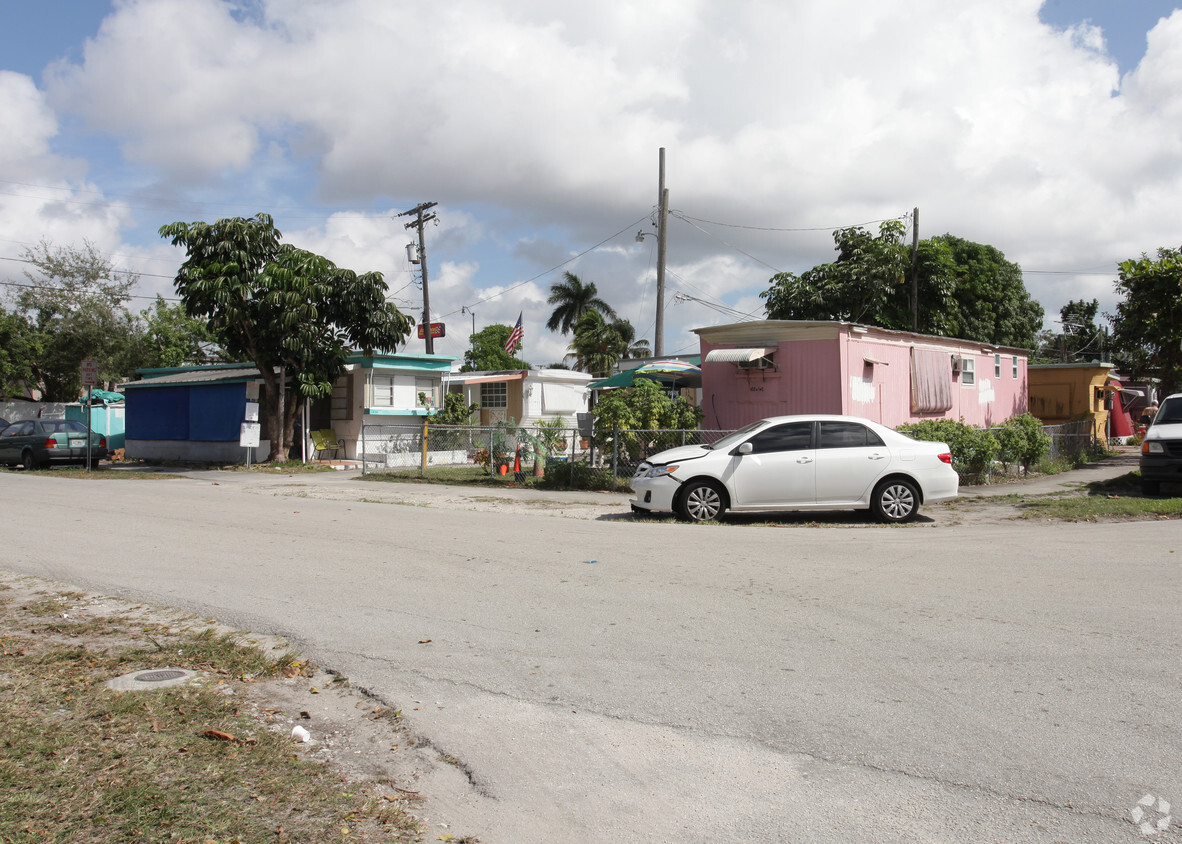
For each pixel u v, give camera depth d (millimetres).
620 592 7020
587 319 51844
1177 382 21781
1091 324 60500
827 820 3348
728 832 3287
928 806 3426
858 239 26656
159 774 3660
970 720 4246
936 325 27312
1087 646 5312
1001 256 34719
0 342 32469
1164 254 19844
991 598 6586
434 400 25656
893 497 11172
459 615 6383
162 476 20062
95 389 32938
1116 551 8508
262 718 4465
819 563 8148
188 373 29234
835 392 16188
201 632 6047
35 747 3889
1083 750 3869
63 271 35312
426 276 33375
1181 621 5824
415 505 13797
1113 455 24906
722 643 5590
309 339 21016
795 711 4438
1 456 24000
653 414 16125
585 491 15875
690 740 4133
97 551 9125
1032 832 3197
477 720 4441
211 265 20688
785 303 27047
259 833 3199
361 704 4707
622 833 3309
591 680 4969
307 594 7090
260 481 18547
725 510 11328
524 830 3344
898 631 5754
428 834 3295
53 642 5781
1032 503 12742
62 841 3055
